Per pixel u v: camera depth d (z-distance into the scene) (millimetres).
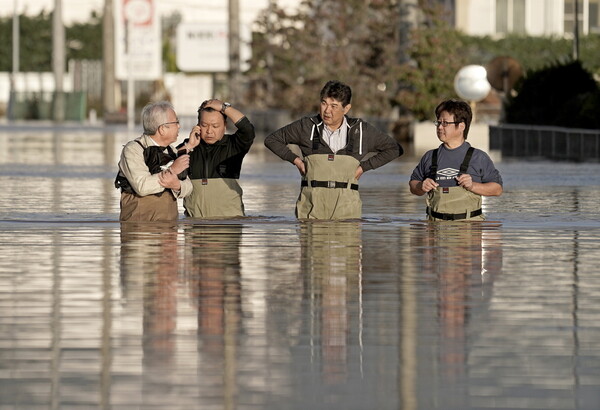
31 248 27031
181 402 13891
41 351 16375
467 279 22656
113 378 14977
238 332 17656
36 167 61469
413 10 100750
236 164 32500
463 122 31125
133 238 28875
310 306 19734
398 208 38719
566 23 154125
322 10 126875
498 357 16125
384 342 17000
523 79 88750
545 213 36531
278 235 29500
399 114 102688
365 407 13719
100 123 161750
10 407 13688
